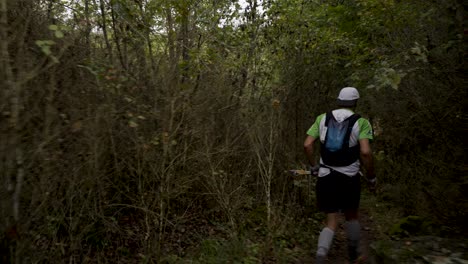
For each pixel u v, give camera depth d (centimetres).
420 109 620
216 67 663
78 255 454
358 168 448
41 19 410
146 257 472
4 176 309
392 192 816
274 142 614
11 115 301
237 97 634
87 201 423
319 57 733
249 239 566
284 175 652
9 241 317
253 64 709
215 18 757
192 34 714
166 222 509
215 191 573
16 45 341
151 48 634
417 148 698
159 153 481
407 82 641
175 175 515
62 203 401
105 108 414
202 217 627
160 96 496
